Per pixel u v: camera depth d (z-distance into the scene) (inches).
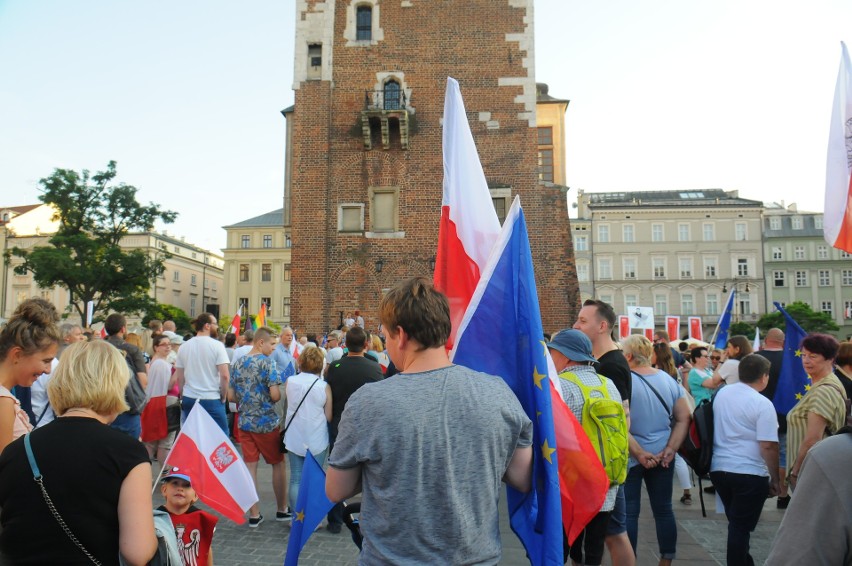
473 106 823.7
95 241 1736.0
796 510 78.0
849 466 75.6
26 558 98.9
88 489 100.3
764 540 269.6
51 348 143.4
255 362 290.8
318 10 846.5
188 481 179.9
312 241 808.9
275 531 272.5
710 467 207.6
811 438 209.3
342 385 277.7
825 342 221.6
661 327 2849.4
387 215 817.5
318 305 797.9
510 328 123.4
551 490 108.0
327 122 823.7
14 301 2878.9
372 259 808.9
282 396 383.6
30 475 100.4
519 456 104.3
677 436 213.9
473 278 151.6
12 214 2933.1
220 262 3821.4
